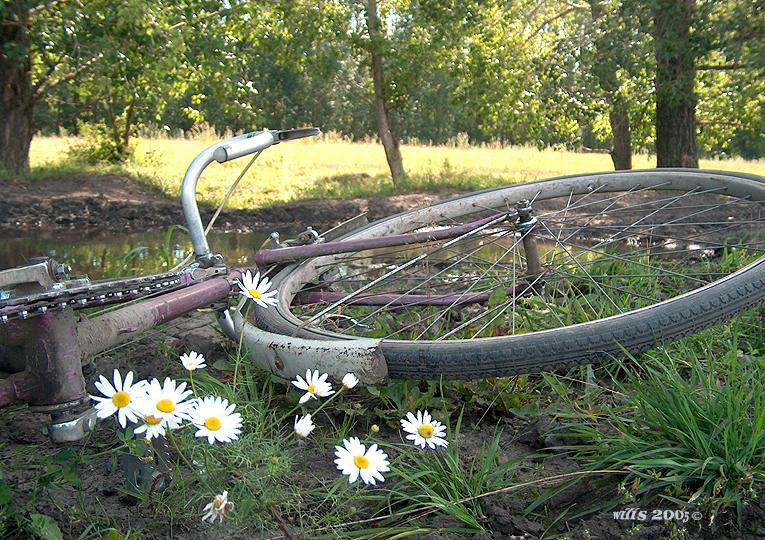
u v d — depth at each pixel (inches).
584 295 162.4
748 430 96.6
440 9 605.3
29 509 89.1
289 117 2321.6
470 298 148.7
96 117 863.7
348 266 178.5
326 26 625.6
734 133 780.0
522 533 87.3
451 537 86.1
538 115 629.9
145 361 141.9
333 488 90.6
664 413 101.5
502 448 107.6
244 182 652.1
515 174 731.4
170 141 1091.9
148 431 75.8
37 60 685.9
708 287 119.0
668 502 90.8
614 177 185.8
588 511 90.3
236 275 131.1
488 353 107.8
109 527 87.0
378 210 539.8
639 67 536.1
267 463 92.4
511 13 652.1
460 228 138.6
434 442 91.9
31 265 80.0
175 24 591.5
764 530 85.4
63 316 81.2
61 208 543.2
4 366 84.4
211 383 117.1
